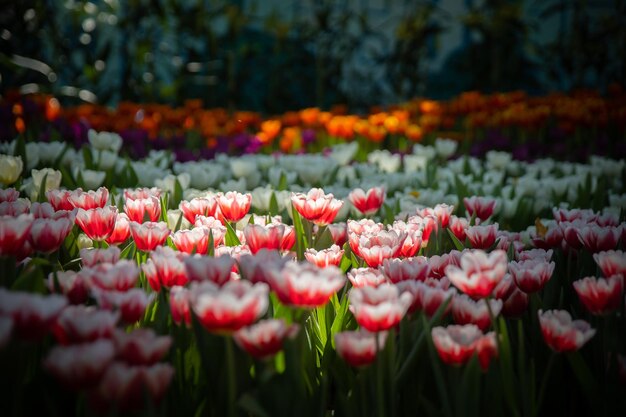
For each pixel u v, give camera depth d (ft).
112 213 5.22
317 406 3.68
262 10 43.55
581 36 35.04
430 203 9.11
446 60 45.52
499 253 3.93
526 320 5.00
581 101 23.21
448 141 16.24
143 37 32.07
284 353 3.54
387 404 3.78
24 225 3.99
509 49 36.76
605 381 4.25
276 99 38.50
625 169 12.53
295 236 5.98
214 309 3.19
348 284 5.59
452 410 3.76
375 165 14.43
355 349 3.54
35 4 23.65
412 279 4.58
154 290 4.47
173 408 3.77
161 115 23.68
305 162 12.22
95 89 29.04
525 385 3.86
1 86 22.89
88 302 4.62
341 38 38.65
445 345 3.62
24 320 3.11
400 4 42.80
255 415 3.74
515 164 14.19
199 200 6.41
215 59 33.91
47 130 14.44
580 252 5.83
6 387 3.21
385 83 42.27
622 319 4.55
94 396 3.09
